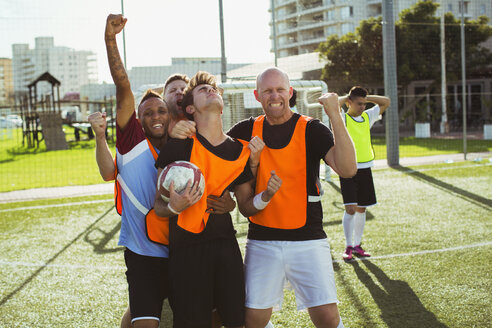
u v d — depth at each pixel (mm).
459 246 4906
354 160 2262
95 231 6324
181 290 2182
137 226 2342
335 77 24266
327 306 2334
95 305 3723
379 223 6070
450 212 6555
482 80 27250
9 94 67438
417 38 23703
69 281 4324
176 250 2205
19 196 9445
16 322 3439
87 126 28031
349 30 56844
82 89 50844
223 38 11328
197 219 2180
